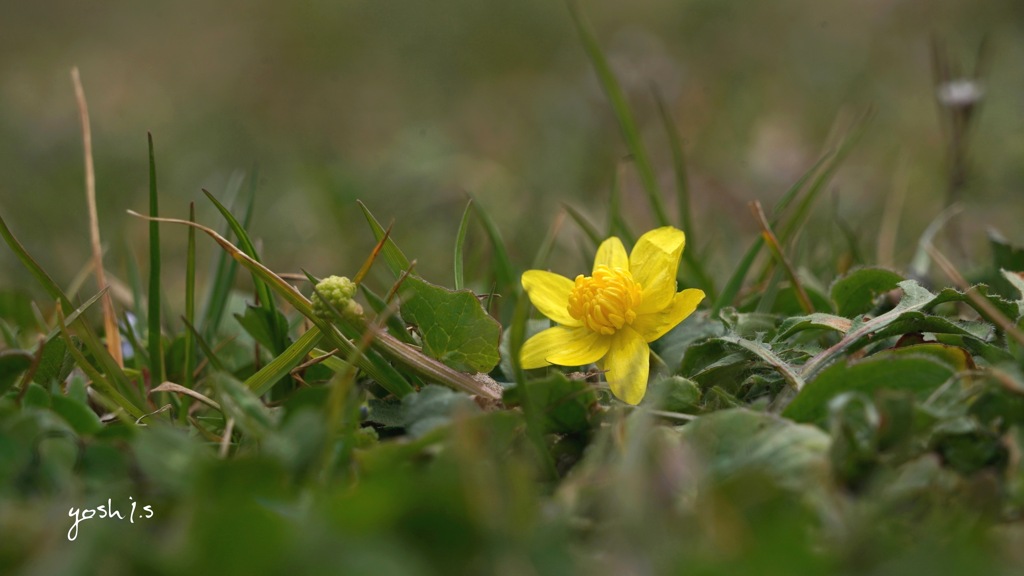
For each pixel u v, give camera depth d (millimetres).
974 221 702
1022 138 859
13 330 446
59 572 335
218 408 398
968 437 361
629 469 347
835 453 355
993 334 391
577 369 404
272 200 916
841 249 574
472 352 390
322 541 337
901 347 391
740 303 456
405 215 786
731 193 778
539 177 907
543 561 341
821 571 338
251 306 412
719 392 381
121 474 362
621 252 398
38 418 360
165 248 763
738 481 346
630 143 505
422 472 359
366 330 386
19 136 1013
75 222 806
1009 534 349
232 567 336
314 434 355
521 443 371
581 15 507
